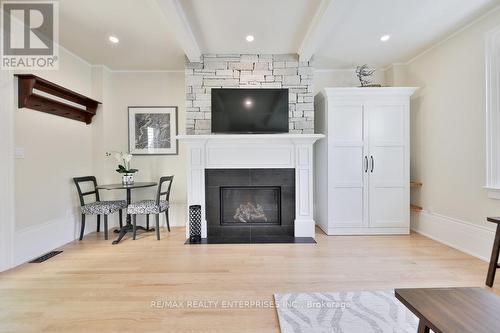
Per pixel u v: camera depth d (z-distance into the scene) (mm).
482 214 2828
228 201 3830
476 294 1315
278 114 3645
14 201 2730
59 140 3430
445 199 3332
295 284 2281
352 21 2854
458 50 3090
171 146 4344
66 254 3061
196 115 3771
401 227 3762
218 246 3316
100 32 3027
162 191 4363
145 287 2246
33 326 1729
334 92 3686
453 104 3180
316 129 4238
